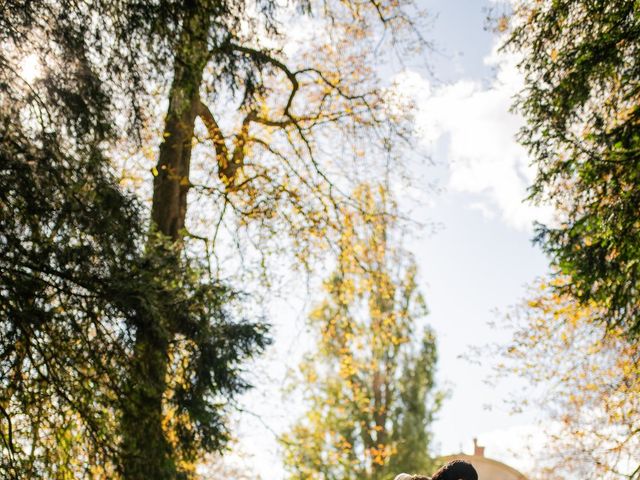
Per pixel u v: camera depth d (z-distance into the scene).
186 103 8.71
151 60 7.71
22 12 6.91
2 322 7.59
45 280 7.80
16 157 6.87
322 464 20.06
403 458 21.88
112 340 8.59
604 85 8.72
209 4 7.69
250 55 8.41
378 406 22.31
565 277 11.48
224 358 10.02
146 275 8.50
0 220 7.08
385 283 17.73
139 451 8.86
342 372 17.84
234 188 14.75
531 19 8.89
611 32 8.03
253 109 8.91
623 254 7.87
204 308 9.70
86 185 7.64
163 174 13.53
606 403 13.30
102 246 7.95
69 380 8.45
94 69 7.44
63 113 7.23
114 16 7.40
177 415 10.33
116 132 7.64
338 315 17.56
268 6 8.12
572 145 8.53
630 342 8.98
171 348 9.91
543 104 8.67
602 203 8.15
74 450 8.80
